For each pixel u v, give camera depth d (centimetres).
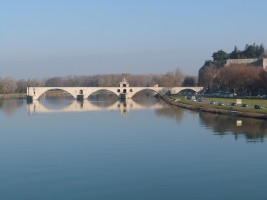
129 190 7600
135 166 9262
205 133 14000
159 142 12281
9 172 8881
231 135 13462
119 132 14562
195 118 18900
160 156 10250
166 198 7169
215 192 7438
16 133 14638
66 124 17375
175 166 9231
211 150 10988
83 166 9319
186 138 13000
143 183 7994
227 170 8856
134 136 13525
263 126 15475
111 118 19738
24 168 9212
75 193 7488
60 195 7394
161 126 16150
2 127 16500
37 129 15762
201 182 8012
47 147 11669
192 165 9306
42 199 7225
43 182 8150
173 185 7850
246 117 18600
